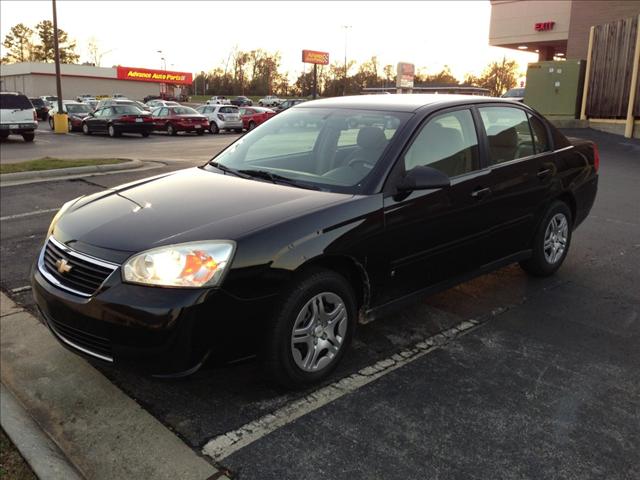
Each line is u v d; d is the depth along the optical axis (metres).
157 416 3.13
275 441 2.86
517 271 5.36
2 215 7.77
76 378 3.56
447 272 4.05
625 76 15.62
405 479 2.58
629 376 3.45
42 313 3.29
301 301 3.11
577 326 4.16
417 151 3.81
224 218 3.15
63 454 2.84
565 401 3.18
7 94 21.25
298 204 3.30
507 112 4.68
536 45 34.09
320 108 4.48
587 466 2.65
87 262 3.03
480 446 2.79
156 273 2.85
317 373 3.28
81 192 9.41
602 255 5.83
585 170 5.38
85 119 26.00
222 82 100.69
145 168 12.43
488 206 4.23
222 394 3.30
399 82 39.03
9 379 3.57
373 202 3.44
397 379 3.42
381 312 3.65
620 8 20.47
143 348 2.83
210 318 2.84
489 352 3.76
